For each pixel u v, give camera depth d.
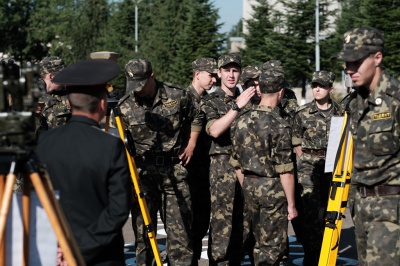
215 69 10.24
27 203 4.70
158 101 8.43
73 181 5.14
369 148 6.24
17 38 67.00
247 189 8.09
